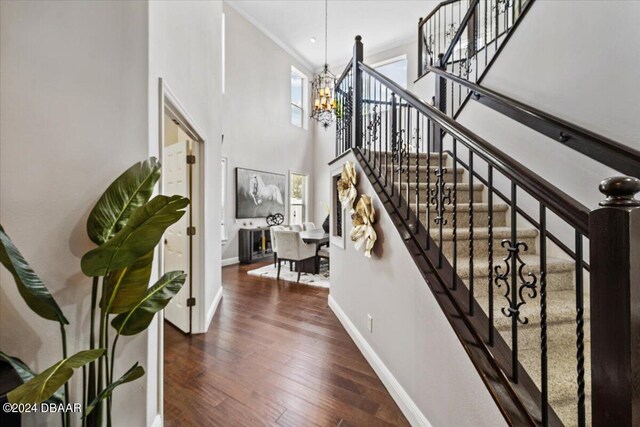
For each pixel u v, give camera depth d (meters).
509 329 1.43
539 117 1.73
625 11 1.55
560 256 1.98
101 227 1.20
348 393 1.95
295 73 8.45
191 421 1.71
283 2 6.06
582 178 1.81
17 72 1.16
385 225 2.04
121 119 1.42
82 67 1.30
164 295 1.27
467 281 1.66
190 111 2.47
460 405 1.25
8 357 0.99
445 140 3.43
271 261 6.68
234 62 6.33
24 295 0.99
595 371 0.69
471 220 1.31
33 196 1.19
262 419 1.72
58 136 1.24
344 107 3.51
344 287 3.00
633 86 1.51
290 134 8.09
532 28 2.17
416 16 6.37
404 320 1.77
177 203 1.05
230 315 3.34
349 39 7.36
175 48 2.09
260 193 7.03
